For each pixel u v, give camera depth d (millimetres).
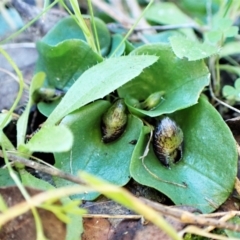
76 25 137
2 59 144
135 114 111
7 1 155
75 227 91
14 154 100
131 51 122
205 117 108
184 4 185
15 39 154
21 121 106
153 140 107
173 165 108
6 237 86
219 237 85
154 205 83
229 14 152
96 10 177
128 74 102
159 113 107
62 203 89
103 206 102
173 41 111
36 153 115
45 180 109
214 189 103
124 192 67
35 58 146
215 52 111
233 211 98
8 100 133
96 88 103
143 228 96
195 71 111
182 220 83
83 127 107
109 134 108
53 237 86
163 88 116
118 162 107
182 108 107
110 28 162
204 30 158
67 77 124
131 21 168
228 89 126
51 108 122
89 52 117
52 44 136
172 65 113
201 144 108
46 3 122
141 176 102
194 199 102
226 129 105
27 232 86
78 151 107
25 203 72
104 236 97
